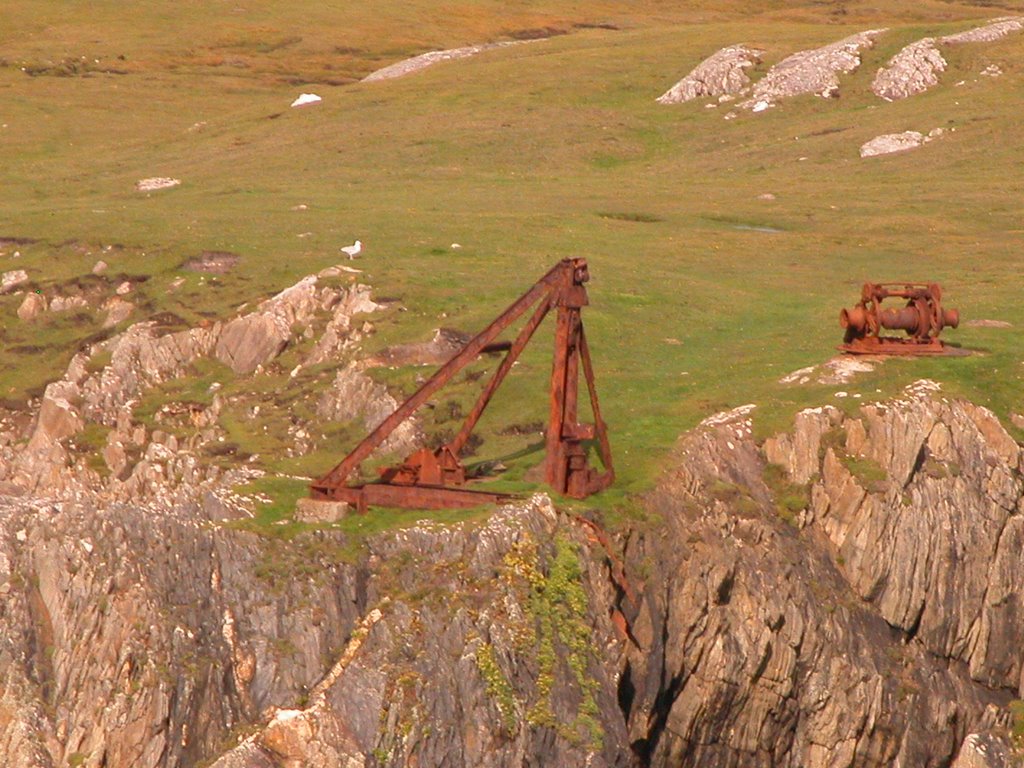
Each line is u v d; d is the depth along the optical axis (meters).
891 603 148.38
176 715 117.31
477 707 122.38
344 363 191.62
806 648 142.38
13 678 118.00
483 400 144.00
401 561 128.75
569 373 142.38
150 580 122.69
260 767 115.94
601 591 133.38
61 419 194.50
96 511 125.25
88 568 122.00
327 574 126.56
